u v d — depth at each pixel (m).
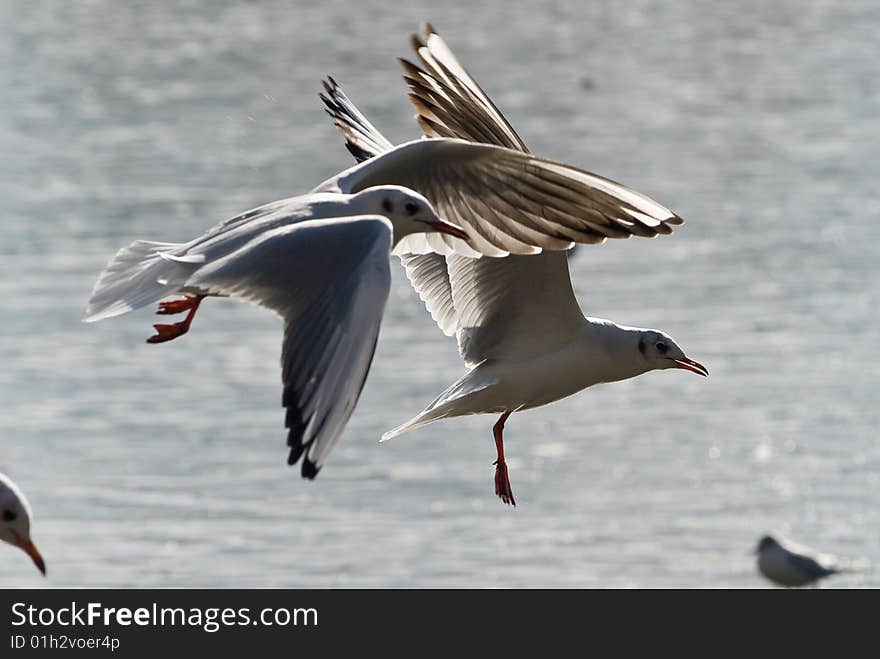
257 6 64.44
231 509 19.36
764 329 26.03
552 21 63.56
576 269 29.48
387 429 21.80
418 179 8.94
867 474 20.61
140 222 32.03
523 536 18.80
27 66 51.28
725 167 38.47
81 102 45.56
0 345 24.84
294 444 6.41
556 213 8.80
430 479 20.38
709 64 53.91
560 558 18.22
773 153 39.94
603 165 39.22
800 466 20.84
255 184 35.62
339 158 38.59
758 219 33.28
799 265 29.70
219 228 7.72
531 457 21.19
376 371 23.88
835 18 63.72
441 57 9.26
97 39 56.81
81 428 21.75
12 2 65.00
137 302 7.21
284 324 6.78
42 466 20.48
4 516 9.62
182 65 51.84
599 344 10.03
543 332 10.00
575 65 53.81
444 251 9.04
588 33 60.97
